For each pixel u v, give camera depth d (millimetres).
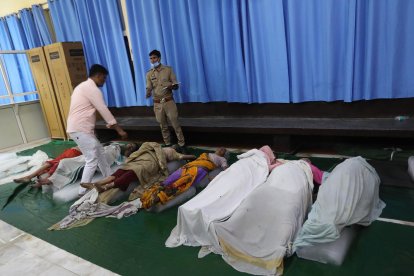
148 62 4547
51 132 5664
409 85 2922
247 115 4012
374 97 3121
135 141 4984
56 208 2861
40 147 5328
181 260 1877
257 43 3504
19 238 2393
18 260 2090
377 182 2113
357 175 1946
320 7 3133
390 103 3096
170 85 3822
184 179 2521
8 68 6207
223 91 4016
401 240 1836
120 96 5070
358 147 3156
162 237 2160
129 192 2914
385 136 2787
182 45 4141
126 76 4867
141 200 2447
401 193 2369
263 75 3637
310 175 2295
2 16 6031
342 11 3033
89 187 2693
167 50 4234
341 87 3268
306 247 1742
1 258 2139
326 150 3434
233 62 3775
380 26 2896
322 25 3170
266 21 3398
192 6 3797
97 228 2385
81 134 2910
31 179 3502
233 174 2348
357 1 2891
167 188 2438
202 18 3795
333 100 3314
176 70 4254
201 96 4133
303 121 3447
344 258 1716
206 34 3852
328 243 1732
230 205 2076
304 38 3303
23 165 4086
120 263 1932
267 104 3807
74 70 5012
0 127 5141
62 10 5141
